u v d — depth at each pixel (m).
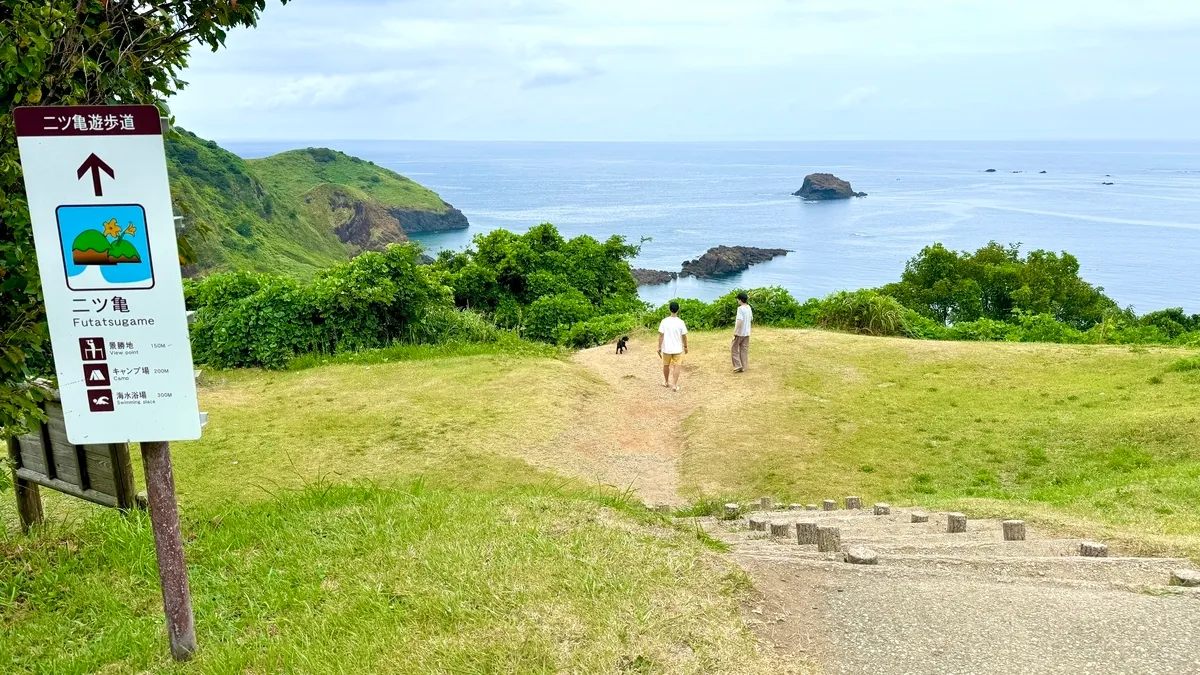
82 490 6.05
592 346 20.05
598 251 26.89
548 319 22.23
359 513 5.71
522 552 4.65
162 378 3.36
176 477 9.42
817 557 5.22
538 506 5.75
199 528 5.79
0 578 5.05
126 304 3.25
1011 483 9.38
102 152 3.11
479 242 25.16
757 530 6.64
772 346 15.94
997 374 13.59
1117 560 5.20
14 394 4.59
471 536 4.98
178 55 4.54
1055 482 9.23
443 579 4.34
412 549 4.86
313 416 11.92
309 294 15.81
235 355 15.20
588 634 3.67
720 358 15.48
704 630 3.74
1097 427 10.59
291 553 5.05
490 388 13.34
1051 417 11.20
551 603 3.99
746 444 10.80
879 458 10.28
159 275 3.24
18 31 3.90
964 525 6.46
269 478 9.41
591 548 4.70
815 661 3.62
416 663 3.52
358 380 13.95
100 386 3.32
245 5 4.54
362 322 16.28
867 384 13.39
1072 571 4.97
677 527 5.54
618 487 9.62
